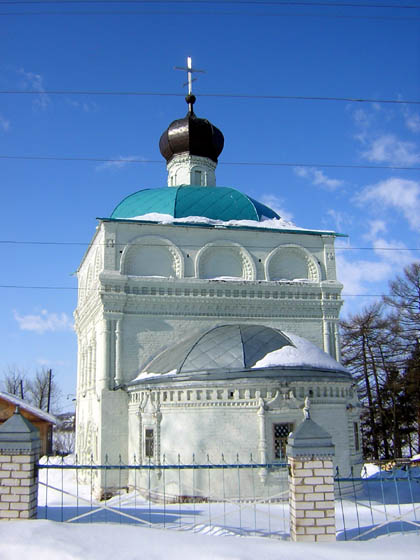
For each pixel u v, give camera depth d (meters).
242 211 29.94
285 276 29.11
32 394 68.69
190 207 29.09
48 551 9.15
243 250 28.42
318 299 28.67
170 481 20.58
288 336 22.92
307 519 11.23
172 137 34.88
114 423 24.61
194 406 20.66
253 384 20.22
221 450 19.97
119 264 26.61
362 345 43.44
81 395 32.03
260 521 14.98
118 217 30.20
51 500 22.50
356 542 10.34
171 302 26.75
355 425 22.95
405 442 42.47
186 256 27.67
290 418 20.28
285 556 9.22
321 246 29.77
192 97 35.56
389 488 22.23
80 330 34.41
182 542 9.69
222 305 27.44
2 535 9.78
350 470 20.97
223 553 9.16
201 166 34.94
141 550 9.30
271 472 19.61
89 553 9.09
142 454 22.14
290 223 30.50
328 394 21.17
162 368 23.19
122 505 19.73
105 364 25.23
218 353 21.41
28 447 11.70
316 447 11.59
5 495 11.52
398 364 41.84
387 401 41.91
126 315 26.27
